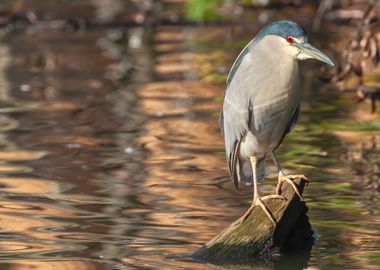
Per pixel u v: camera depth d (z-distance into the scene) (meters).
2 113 15.98
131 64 19.73
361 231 10.36
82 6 25.39
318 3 24.59
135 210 11.06
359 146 13.94
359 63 16.72
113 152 13.68
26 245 9.88
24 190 11.88
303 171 12.70
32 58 20.31
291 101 9.92
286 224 9.82
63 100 16.88
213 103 16.59
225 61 19.77
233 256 9.66
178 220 10.69
